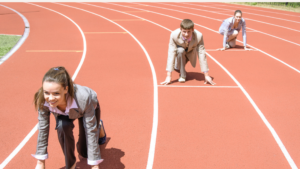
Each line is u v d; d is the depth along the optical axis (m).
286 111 4.38
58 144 3.50
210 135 3.71
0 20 12.53
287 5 18.56
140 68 6.45
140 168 3.08
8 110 4.41
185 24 4.67
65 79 2.15
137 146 3.47
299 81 5.67
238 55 7.55
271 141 3.57
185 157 3.26
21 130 3.82
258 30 10.90
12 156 3.26
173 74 6.12
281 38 9.60
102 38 9.37
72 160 2.74
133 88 5.29
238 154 3.31
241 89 5.25
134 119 4.12
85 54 7.57
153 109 4.43
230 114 4.28
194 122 4.04
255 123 4.02
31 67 6.52
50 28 10.87
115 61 6.97
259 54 7.66
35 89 5.29
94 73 6.10
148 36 9.73
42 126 2.45
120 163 3.15
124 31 10.46
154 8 16.77
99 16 13.69
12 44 8.54
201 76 5.99
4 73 6.10
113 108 4.47
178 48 5.27
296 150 3.39
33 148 3.42
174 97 4.89
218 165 3.12
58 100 2.14
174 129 3.85
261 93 5.07
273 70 6.35
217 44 8.73
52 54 7.55
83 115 2.41
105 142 3.55
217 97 4.89
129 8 16.72
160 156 3.28
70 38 9.33
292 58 7.31
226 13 15.24
